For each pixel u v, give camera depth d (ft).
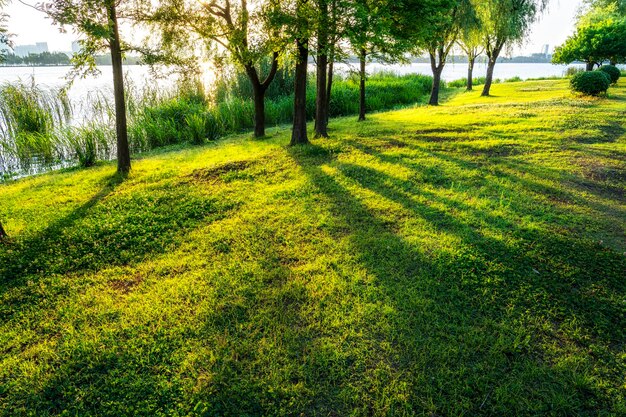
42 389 11.82
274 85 75.82
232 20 44.06
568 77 133.28
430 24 42.55
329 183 28.07
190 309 15.07
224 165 33.09
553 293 15.51
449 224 21.39
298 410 10.89
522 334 13.42
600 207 23.30
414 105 84.64
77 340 13.74
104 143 46.70
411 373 11.91
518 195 25.05
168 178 31.40
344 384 11.63
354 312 14.58
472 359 12.50
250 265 17.99
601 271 16.75
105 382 11.90
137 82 83.61
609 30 93.20
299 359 12.60
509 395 11.14
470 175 28.76
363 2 34.78
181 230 22.12
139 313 15.01
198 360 12.53
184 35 41.29
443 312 14.56
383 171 30.09
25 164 42.83
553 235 19.66
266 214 23.39
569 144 36.83
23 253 19.90
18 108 51.88
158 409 11.00
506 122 48.08
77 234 21.49
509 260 17.61
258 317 14.49
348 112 76.54
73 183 31.73
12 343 13.84
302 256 18.74
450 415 10.65
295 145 40.34
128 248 20.42
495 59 92.68
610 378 11.87
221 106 63.21
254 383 11.69
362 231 20.85
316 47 38.11
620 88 82.69
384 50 41.47
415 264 17.71
